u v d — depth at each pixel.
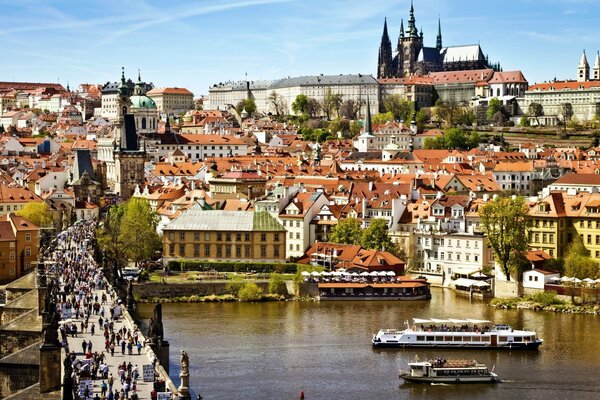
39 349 176.50
